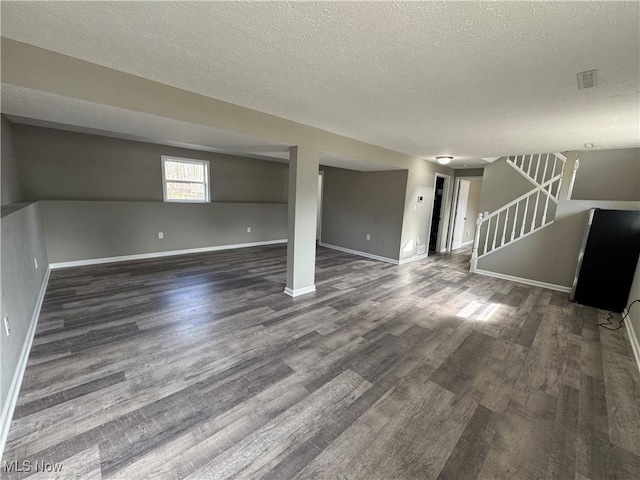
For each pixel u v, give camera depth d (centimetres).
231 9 130
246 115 273
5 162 313
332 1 121
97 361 214
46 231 424
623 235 343
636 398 197
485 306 357
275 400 183
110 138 484
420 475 137
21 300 217
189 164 593
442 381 208
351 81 205
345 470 138
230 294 363
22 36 158
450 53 161
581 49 150
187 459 140
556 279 435
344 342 258
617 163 420
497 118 273
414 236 598
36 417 160
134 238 511
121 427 157
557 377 217
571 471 142
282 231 747
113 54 177
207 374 205
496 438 160
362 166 515
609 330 300
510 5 119
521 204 538
